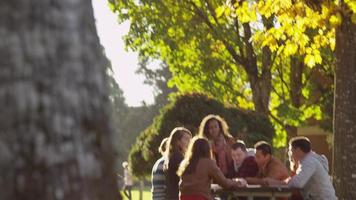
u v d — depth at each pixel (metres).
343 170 12.97
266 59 31.28
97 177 3.28
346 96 12.97
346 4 12.95
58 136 3.16
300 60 31.20
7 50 3.14
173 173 11.22
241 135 23.19
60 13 3.22
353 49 12.96
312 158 11.88
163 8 30.75
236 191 11.44
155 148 23.36
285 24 14.23
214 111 23.02
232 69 31.48
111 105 3.54
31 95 3.13
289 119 31.55
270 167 12.66
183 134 11.28
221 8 14.73
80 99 3.23
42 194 3.12
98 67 3.35
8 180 3.09
